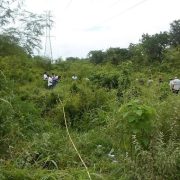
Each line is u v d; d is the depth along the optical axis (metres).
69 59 45.56
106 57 42.50
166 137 5.45
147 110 5.35
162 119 5.67
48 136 7.39
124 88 11.02
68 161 6.33
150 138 5.29
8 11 18.80
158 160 4.68
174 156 4.68
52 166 6.27
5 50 17.45
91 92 10.43
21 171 5.61
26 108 8.99
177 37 42.22
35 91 11.90
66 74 26.11
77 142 7.28
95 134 7.74
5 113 7.75
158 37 40.31
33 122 8.47
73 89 11.17
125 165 5.00
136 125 5.29
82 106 9.75
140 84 10.16
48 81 17.64
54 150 6.77
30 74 16.72
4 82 9.67
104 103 9.91
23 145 7.03
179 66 29.58
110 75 13.77
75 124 9.22
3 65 14.12
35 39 24.17
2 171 5.45
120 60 40.06
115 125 6.49
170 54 32.69
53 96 10.58
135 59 37.12
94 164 6.12
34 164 6.15
